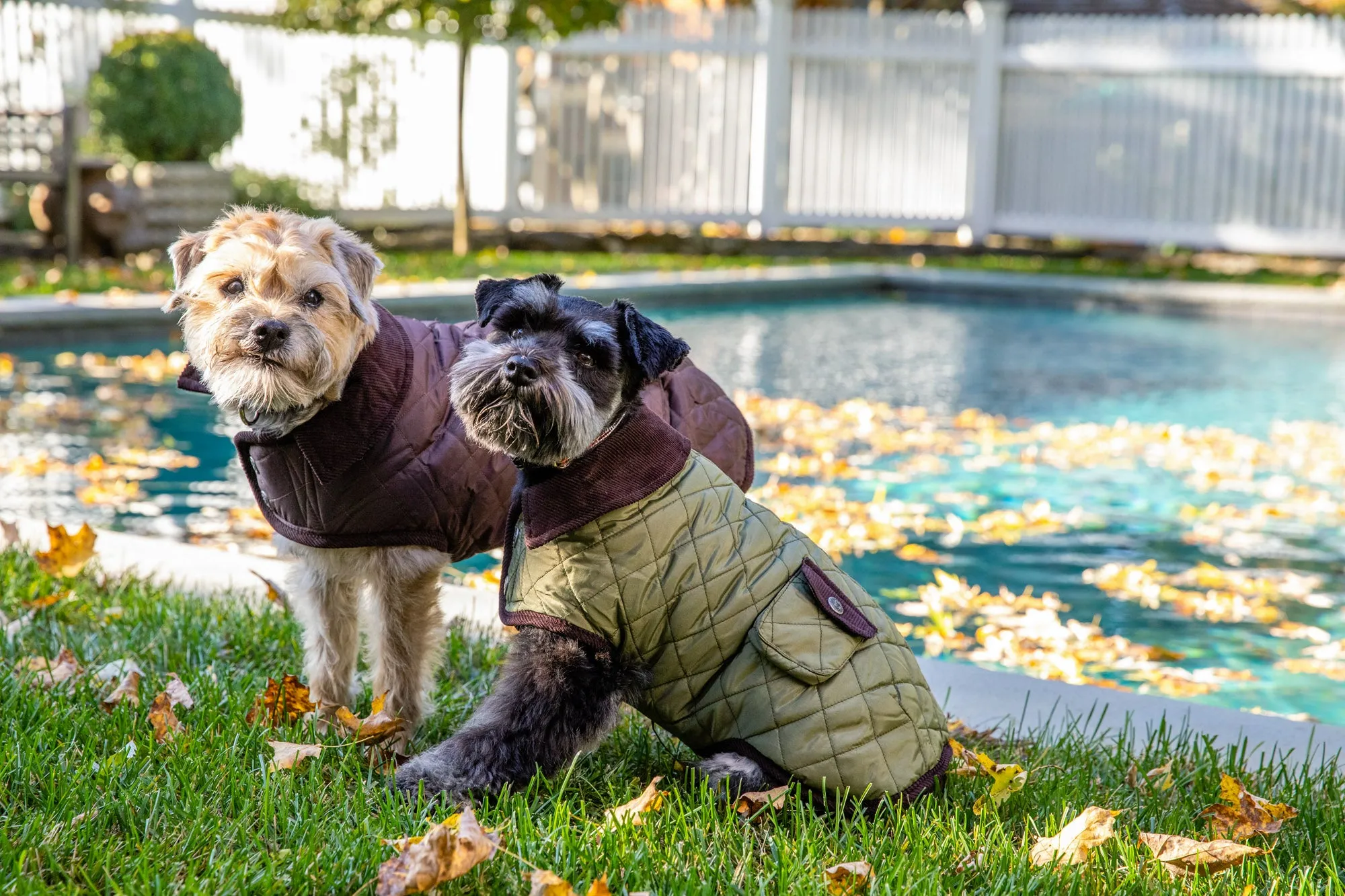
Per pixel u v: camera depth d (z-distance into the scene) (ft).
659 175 51.88
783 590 9.51
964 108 51.39
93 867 7.84
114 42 41.65
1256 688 14.24
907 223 52.49
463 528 10.64
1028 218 51.49
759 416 26.45
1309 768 10.73
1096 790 10.25
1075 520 20.24
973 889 8.44
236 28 45.21
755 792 9.25
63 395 25.82
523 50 51.13
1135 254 50.29
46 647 11.96
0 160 37.83
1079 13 55.31
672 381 11.79
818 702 9.24
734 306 40.98
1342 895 8.27
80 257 38.75
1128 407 28.40
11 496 19.34
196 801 8.72
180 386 10.33
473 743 9.37
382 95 48.49
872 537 19.20
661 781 10.19
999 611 16.16
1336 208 46.73
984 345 35.99
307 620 11.05
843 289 44.42
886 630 9.87
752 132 51.44
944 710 11.98
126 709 10.21
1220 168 48.21
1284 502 21.27
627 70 51.16
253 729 10.00
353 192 48.26
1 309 28.89
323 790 9.28
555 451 9.27
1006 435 25.48
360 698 11.60
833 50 50.96
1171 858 8.76
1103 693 12.37
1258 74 46.88
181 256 10.36
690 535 9.46
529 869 8.11
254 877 7.87
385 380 10.16
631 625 9.36
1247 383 31.04
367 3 41.91
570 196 52.11
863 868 8.21
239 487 20.53
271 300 9.61
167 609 13.04
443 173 50.49
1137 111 49.08
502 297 10.28
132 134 39.86
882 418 26.81
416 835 8.49
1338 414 27.63
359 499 10.07
